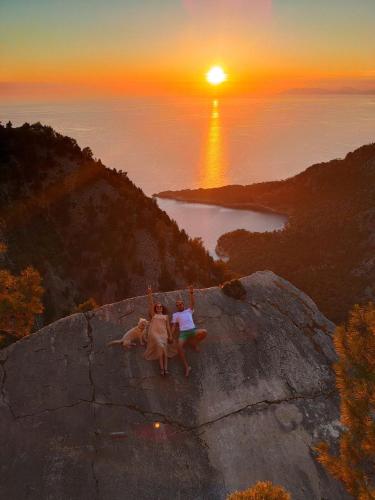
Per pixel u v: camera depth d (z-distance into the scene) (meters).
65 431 6.95
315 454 7.23
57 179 52.84
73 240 48.88
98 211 51.75
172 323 8.12
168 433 7.13
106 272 47.53
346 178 190.25
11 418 7.04
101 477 6.48
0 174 49.09
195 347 8.30
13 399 7.30
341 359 6.34
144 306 9.12
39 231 46.88
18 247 42.91
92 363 7.92
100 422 7.13
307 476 6.93
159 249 51.25
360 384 5.95
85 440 6.89
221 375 8.04
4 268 37.88
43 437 6.85
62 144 57.34
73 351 8.09
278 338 8.90
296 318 9.50
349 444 6.00
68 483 6.35
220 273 56.38
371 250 121.00
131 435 7.02
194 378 7.91
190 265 52.50
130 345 8.18
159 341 7.82
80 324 8.59
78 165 56.00
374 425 5.78
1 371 7.72
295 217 183.38
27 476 6.38
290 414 7.70
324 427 7.64
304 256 129.62
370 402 5.84
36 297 11.80
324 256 127.19
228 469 6.84
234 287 9.59
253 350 8.55
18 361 7.89
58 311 39.41
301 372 8.42
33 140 54.81
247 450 7.12
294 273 122.62
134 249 49.97
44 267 42.84
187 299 9.39
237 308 9.35
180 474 6.68
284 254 133.12
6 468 6.44
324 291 110.44
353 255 122.88
